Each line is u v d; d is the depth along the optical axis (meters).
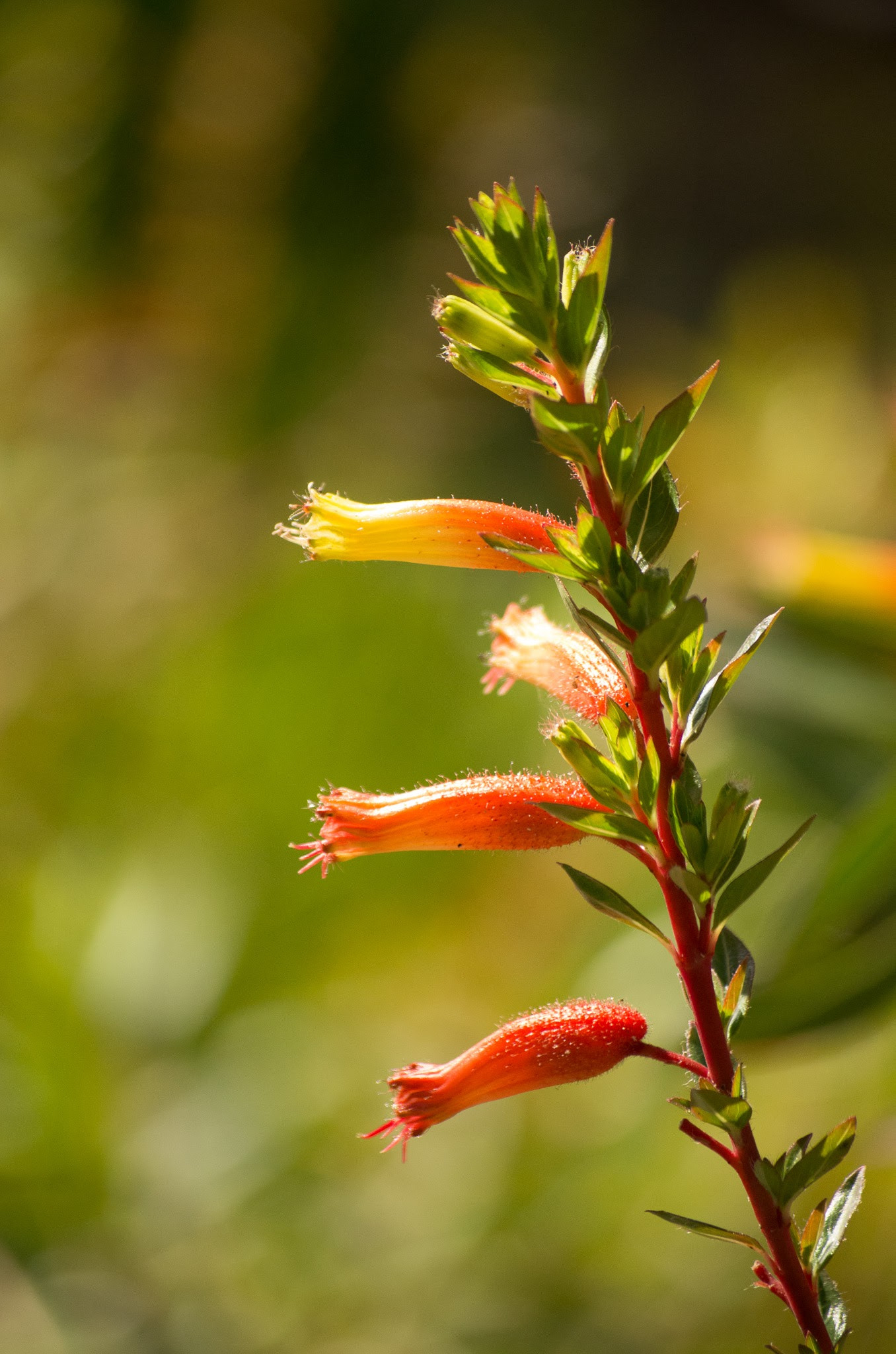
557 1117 1.05
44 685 1.54
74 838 1.25
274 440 1.75
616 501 0.43
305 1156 1.06
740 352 1.26
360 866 1.19
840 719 0.77
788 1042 0.57
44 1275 0.98
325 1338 0.96
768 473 1.08
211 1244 1.00
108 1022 1.09
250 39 1.74
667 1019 0.94
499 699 1.25
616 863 1.10
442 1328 0.95
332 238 1.74
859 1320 0.81
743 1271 0.91
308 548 0.44
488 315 0.43
